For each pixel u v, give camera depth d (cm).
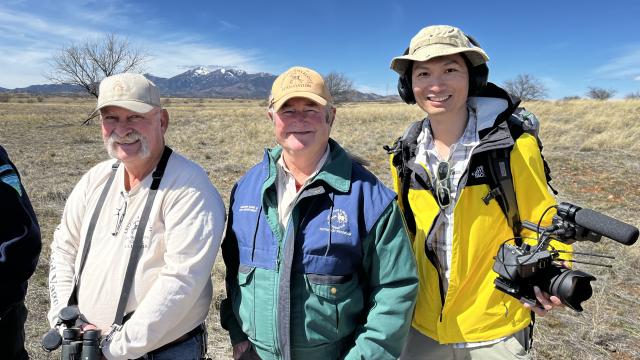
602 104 2269
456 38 205
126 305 195
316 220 187
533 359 340
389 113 2644
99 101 197
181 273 190
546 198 205
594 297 427
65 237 224
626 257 503
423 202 221
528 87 5912
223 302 222
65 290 213
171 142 1535
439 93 209
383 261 188
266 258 192
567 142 1200
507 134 204
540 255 182
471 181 210
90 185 221
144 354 194
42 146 1529
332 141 206
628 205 708
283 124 190
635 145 1097
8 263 181
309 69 196
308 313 185
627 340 360
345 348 197
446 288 217
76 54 3011
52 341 185
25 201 191
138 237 197
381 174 961
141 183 204
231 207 212
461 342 216
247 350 209
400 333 187
